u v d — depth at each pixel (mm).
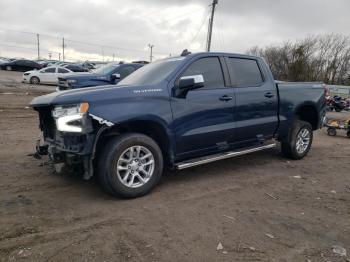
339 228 3736
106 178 4184
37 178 5062
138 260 3023
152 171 4516
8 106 13289
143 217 3865
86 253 3111
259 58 6047
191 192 4699
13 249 3146
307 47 52938
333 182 5363
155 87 4559
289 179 5430
